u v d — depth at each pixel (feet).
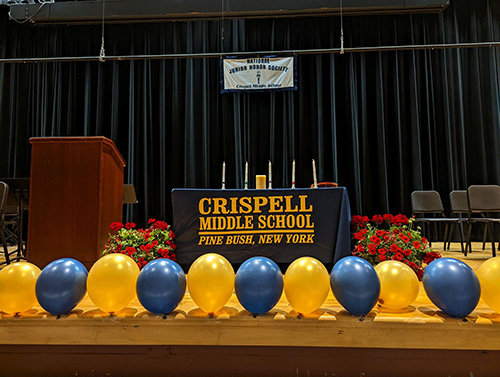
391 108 18.28
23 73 19.15
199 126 18.43
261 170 18.24
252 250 7.31
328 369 4.61
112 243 7.01
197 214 7.34
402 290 4.75
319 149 17.90
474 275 4.53
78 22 18.35
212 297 4.66
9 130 18.88
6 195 9.24
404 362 4.57
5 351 4.73
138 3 17.71
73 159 6.85
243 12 17.52
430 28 18.40
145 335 4.62
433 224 17.53
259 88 17.26
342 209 7.31
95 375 4.69
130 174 18.26
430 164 17.75
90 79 19.08
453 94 18.06
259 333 4.58
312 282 4.58
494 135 17.69
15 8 18.10
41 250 6.68
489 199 11.84
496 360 4.48
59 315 4.75
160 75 18.74
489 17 18.15
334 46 18.42
